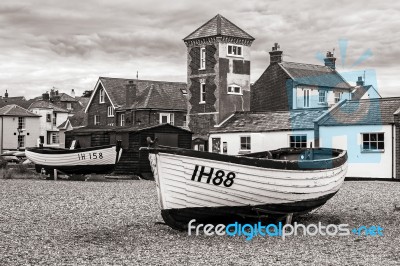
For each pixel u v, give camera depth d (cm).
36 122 7531
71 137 3912
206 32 4581
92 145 3712
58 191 2439
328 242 1237
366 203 1978
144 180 3316
